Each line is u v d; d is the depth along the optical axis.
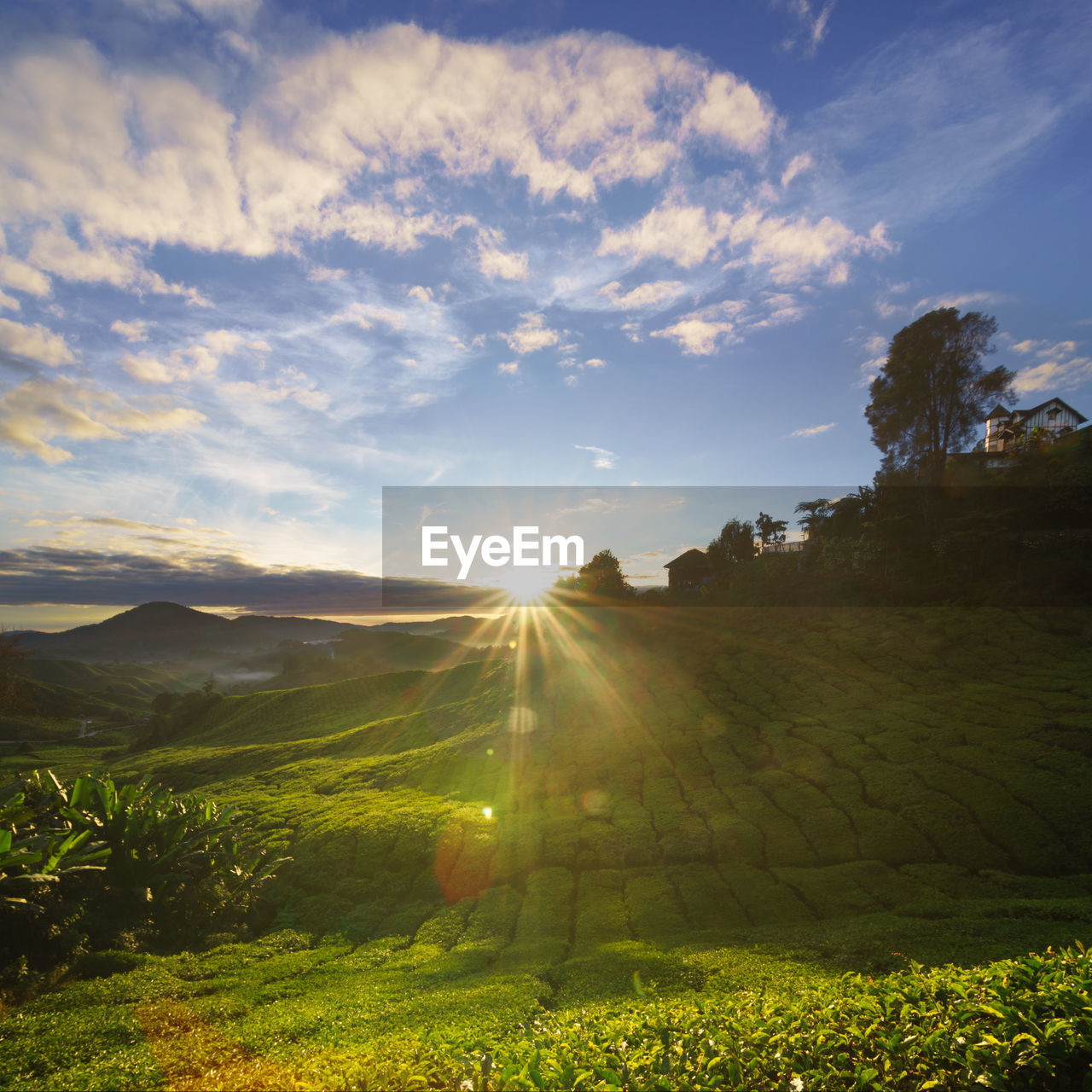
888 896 20.19
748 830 25.47
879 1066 6.55
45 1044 11.61
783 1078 6.62
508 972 16.61
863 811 25.34
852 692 36.66
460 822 30.11
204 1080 9.88
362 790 40.97
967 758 26.81
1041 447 57.31
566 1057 7.45
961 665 36.69
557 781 34.06
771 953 15.69
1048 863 20.75
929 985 8.11
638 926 19.88
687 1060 7.14
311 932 22.86
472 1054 8.12
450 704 60.25
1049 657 35.28
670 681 45.34
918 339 60.94
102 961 17.31
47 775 24.72
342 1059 9.52
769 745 33.06
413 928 22.25
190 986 16.09
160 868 23.02
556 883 23.75
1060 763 25.06
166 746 83.31
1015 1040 6.09
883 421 65.06
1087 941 14.32
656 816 27.92
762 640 48.25
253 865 28.81
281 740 72.12
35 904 17.27
